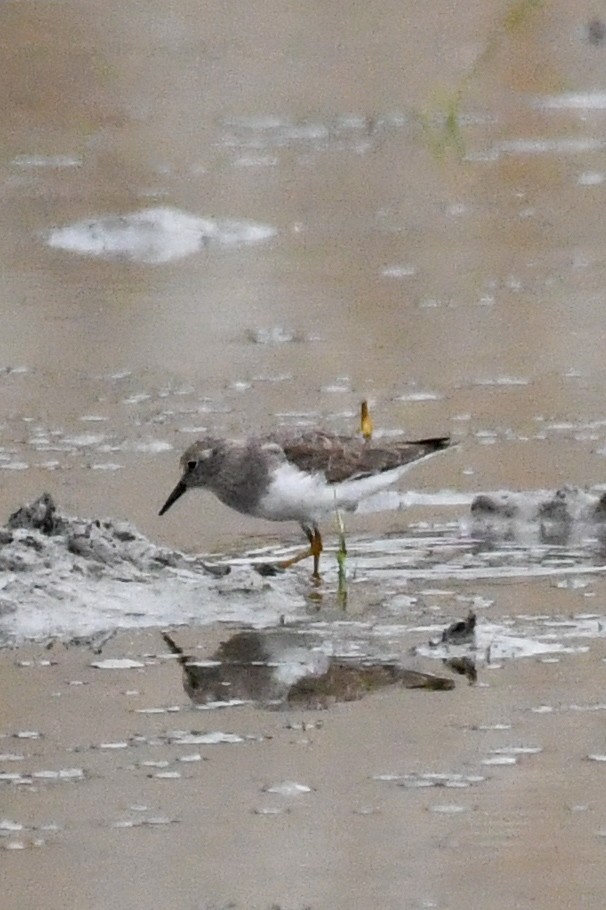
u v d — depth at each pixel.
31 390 16.36
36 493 13.48
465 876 7.82
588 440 14.73
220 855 8.06
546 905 7.58
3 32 30.69
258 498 12.27
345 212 23.12
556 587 11.73
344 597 11.59
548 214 22.77
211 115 28.17
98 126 27.75
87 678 10.19
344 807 8.49
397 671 10.25
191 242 21.75
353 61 29.98
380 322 18.34
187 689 10.02
